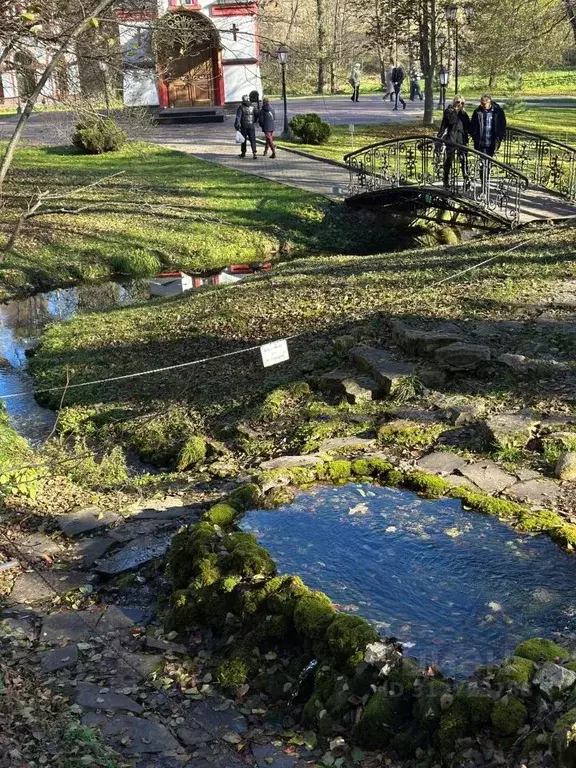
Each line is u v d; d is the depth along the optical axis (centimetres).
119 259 2027
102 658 529
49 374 1265
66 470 884
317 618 488
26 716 458
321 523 633
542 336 996
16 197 2378
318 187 2439
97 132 2878
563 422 786
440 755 400
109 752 429
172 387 1111
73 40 670
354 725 432
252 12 1428
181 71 3738
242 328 1263
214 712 470
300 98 4906
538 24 3047
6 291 1869
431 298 1212
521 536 594
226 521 641
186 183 2544
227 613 541
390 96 4447
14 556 681
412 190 1958
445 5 3189
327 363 1045
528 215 1788
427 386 906
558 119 3316
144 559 661
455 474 713
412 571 557
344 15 4722
